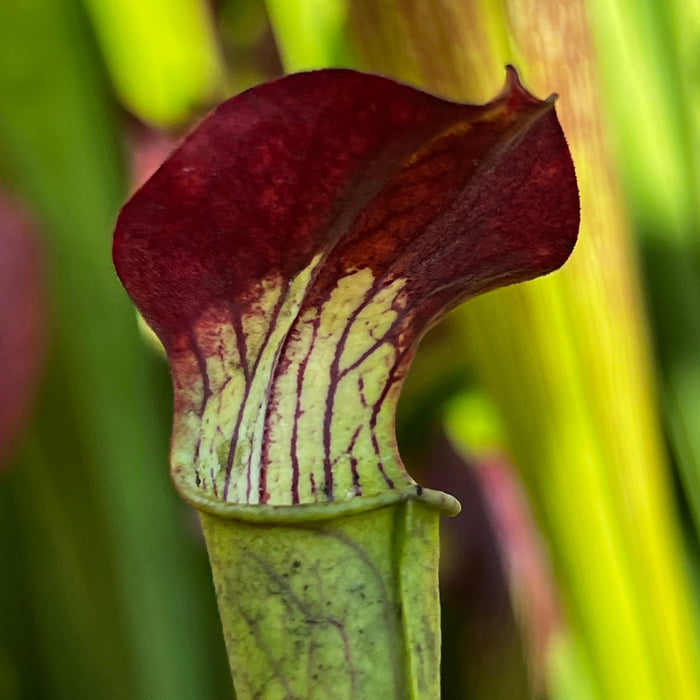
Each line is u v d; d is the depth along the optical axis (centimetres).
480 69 37
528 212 34
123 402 43
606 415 39
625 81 42
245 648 35
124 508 43
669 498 41
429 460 54
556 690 46
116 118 44
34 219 42
